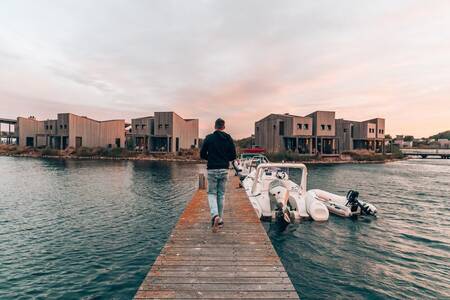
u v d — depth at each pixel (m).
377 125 64.06
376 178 30.25
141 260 8.48
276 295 3.18
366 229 11.00
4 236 10.66
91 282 7.16
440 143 127.00
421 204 16.56
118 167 41.38
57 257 8.70
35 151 66.62
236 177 17.50
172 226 12.01
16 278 7.36
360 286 6.70
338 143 65.62
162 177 29.92
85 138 64.38
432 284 6.83
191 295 3.15
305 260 8.12
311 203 11.78
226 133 5.28
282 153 50.38
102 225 12.15
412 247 9.25
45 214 14.09
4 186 23.31
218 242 4.84
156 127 58.12
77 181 26.53
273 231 10.46
